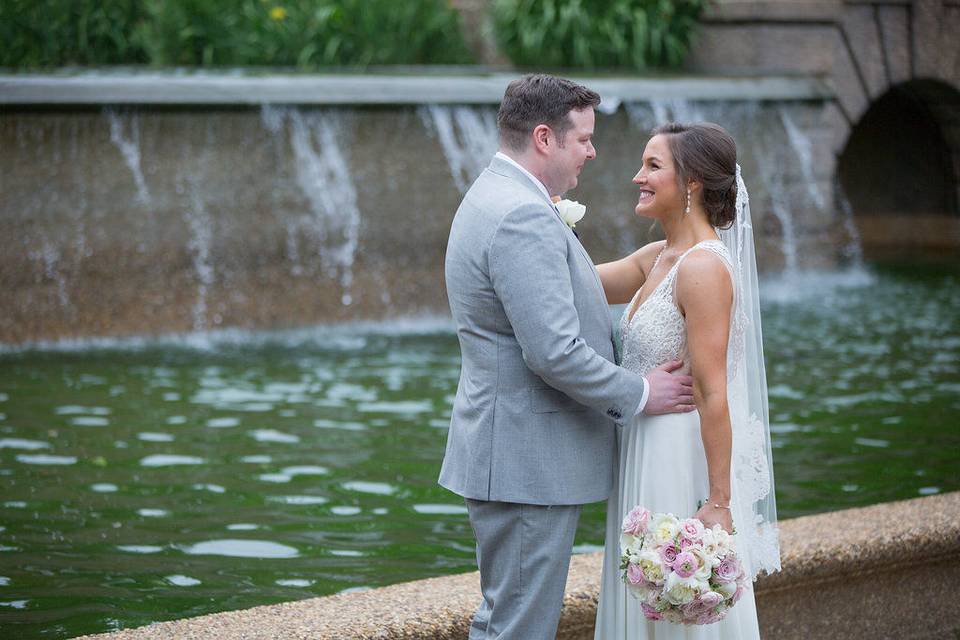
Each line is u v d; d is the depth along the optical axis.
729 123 21.53
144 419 12.28
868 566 7.42
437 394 13.64
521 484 5.84
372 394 13.59
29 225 16.48
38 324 16.42
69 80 16.67
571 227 6.06
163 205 17.27
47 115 16.42
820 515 7.96
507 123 5.95
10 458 10.79
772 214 22.34
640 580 5.71
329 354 15.92
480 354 5.91
